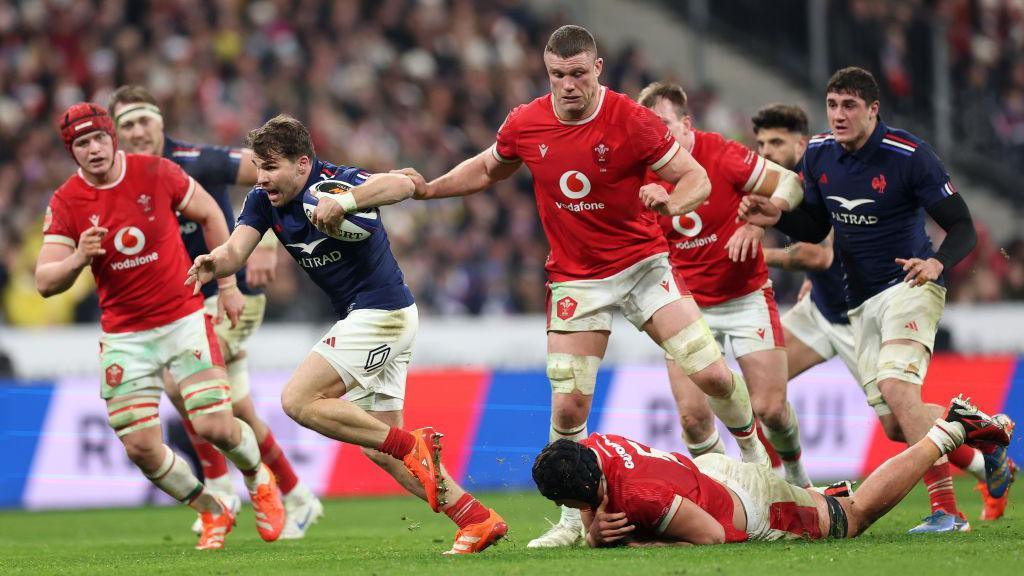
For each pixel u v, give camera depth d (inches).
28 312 1927.9
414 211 2100.1
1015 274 2089.1
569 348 835.4
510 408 1537.9
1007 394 1566.2
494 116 2433.6
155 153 1033.5
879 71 2415.1
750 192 929.5
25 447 1467.8
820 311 1014.4
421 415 1517.0
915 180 875.4
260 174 785.6
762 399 965.2
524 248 2123.5
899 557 673.6
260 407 1501.0
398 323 815.1
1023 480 1478.8
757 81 2591.0
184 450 1428.4
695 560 665.0
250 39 2378.2
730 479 748.0
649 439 1529.3
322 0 2472.9
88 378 1499.8
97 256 904.9
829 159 904.3
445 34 2519.7
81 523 1290.6
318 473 1510.8
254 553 868.6
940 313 895.7
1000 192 2438.5
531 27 2637.8
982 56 2517.2
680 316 829.2
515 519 1185.4
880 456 1530.5
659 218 964.6
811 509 761.6
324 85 2345.0
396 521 1245.1
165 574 717.9
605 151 795.4
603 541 730.8
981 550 703.7
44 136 2172.7
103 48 2330.2
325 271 810.8
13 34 2343.8
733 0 2618.1
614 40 2679.6
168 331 922.7
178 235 937.5
